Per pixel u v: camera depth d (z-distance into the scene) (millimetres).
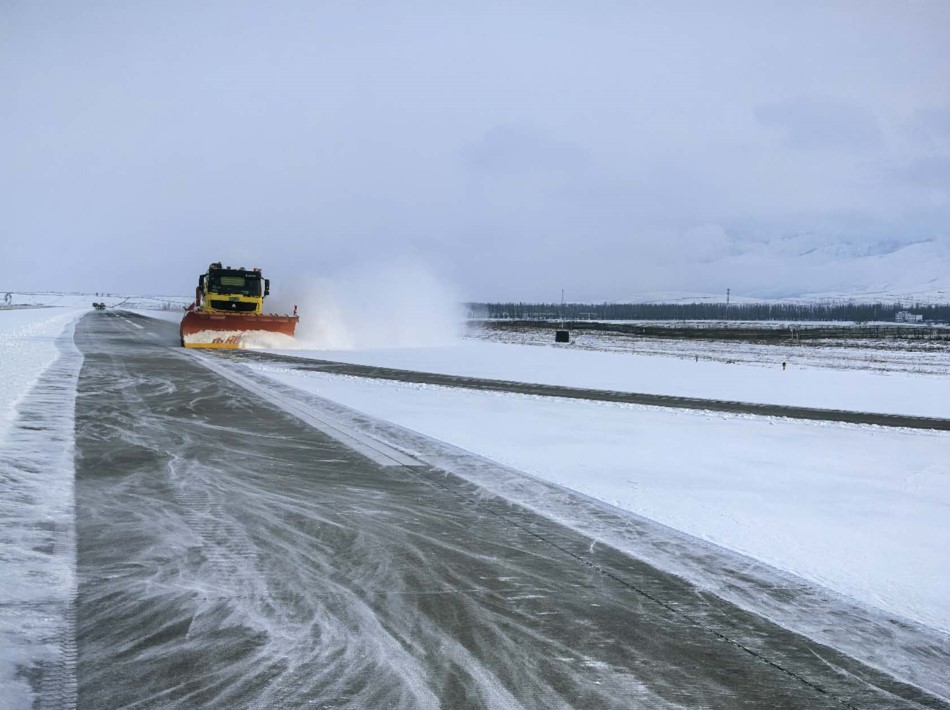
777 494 10281
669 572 6848
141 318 79875
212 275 37250
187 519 8008
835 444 14820
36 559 6520
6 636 4969
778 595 6363
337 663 4770
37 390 18281
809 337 74562
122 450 11578
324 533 7699
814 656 5168
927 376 33594
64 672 4539
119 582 6070
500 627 5441
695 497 9891
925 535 8461
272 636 5148
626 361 36969
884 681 4828
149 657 4773
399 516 8461
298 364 28781
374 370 27281
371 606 5766
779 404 21391
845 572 7043
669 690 4562
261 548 7125
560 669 4793
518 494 9695
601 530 8148
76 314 90562
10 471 9758
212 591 5957
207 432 13547
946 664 5145
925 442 15438
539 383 24672
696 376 29766
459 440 13695
